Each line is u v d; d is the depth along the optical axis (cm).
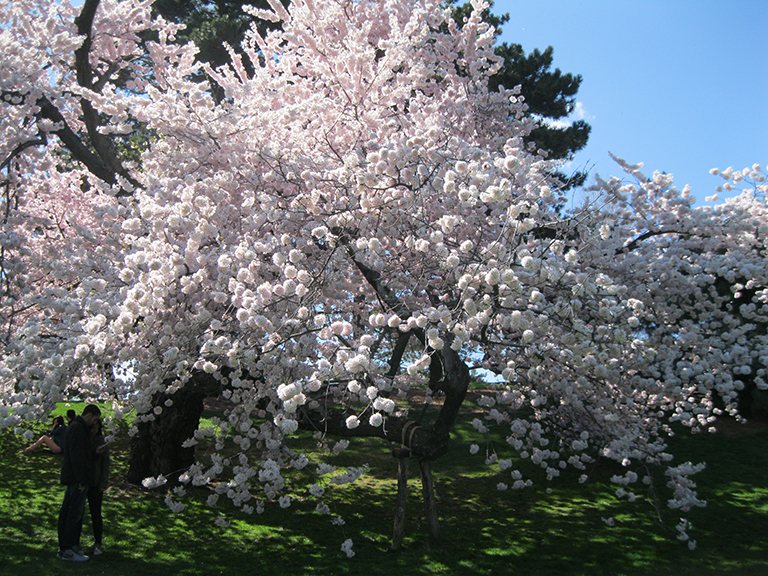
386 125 657
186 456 771
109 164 828
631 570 577
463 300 483
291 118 623
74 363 456
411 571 551
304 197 567
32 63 634
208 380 636
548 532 688
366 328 714
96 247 587
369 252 564
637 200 791
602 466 985
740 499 825
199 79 1609
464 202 500
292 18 837
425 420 1216
